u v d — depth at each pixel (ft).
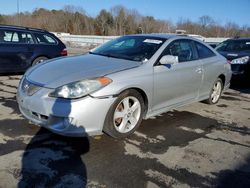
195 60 16.99
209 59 18.30
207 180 10.18
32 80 12.34
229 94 24.09
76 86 11.23
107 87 11.63
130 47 15.57
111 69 12.59
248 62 27.45
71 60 14.33
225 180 10.25
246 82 28.53
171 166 10.92
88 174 10.04
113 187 9.42
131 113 13.00
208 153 12.22
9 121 14.39
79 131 11.27
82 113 11.12
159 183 9.80
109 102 11.68
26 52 26.91
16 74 28.45
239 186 9.95
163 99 14.64
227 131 14.93
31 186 9.18
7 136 12.61
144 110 13.80
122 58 14.51
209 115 17.44
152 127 14.69
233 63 27.61
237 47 30.55
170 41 15.67
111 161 10.99
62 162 10.69
